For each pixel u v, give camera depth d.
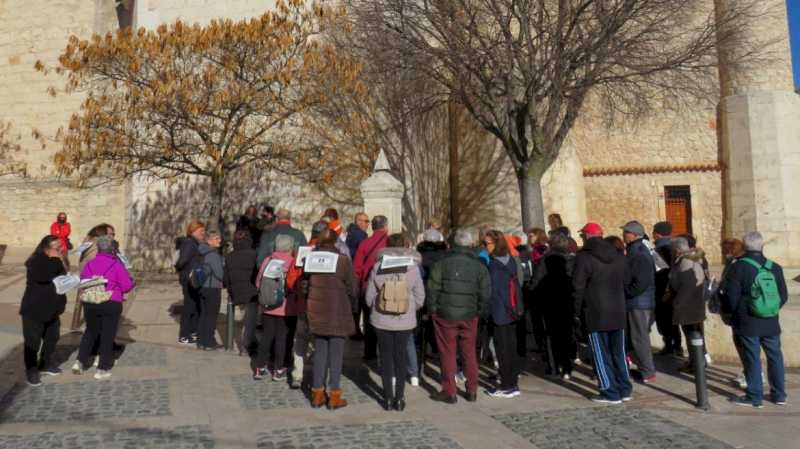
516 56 10.40
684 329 6.17
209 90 11.92
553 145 10.70
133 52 11.74
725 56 11.81
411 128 15.51
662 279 6.74
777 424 4.44
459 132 15.82
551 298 6.04
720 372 6.16
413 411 4.82
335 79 12.59
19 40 22.77
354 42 12.84
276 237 5.97
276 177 16.84
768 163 15.59
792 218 15.33
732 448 3.92
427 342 7.25
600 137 17.31
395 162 15.45
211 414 4.66
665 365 6.52
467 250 5.16
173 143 12.11
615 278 5.13
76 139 11.89
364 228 7.56
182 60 12.36
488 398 5.27
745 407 4.92
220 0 17.91
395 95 13.38
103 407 4.82
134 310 10.23
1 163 22.33
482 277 5.09
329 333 4.81
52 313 5.70
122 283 5.89
